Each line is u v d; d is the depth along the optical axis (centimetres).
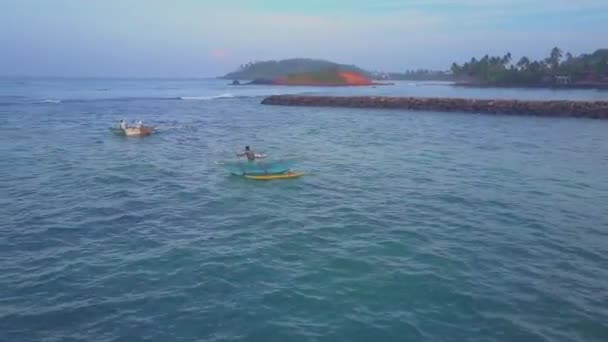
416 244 1544
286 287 1227
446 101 7369
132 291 1208
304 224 1761
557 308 1134
